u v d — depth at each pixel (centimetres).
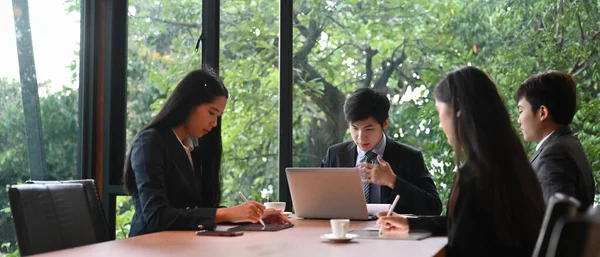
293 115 456
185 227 288
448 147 438
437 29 442
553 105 303
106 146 434
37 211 259
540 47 426
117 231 438
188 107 320
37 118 402
